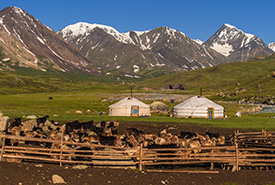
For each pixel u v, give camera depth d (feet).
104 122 142.10
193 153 88.53
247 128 132.16
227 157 83.15
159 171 76.69
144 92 625.82
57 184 60.95
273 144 101.86
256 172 80.89
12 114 172.76
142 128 138.82
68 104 299.99
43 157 80.43
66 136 100.73
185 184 69.10
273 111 301.22
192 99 219.20
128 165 79.36
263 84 558.56
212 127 137.69
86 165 76.54
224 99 526.98
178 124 147.54
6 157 72.54
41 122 128.98
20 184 58.18
